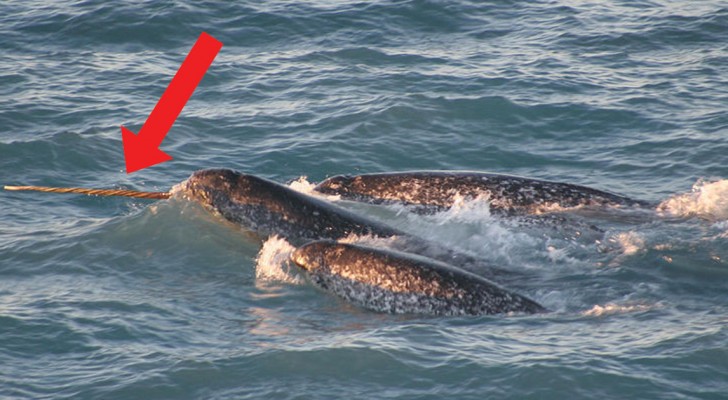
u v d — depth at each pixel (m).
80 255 49.91
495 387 35.91
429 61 83.88
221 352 39.06
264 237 51.91
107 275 47.91
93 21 92.62
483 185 57.12
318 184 59.06
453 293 43.94
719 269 47.62
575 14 96.19
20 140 66.31
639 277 47.00
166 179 61.53
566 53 85.50
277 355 38.47
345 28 92.38
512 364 37.28
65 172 62.44
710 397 35.03
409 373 36.97
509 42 89.12
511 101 73.62
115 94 76.88
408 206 56.69
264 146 66.75
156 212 53.91
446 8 97.00
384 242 50.47
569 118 71.06
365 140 67.56
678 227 53.16
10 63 83.25
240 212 52.56
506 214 55.62
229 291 46.28
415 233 53.44
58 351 39.38
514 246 51.44
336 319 43.19
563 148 66.62
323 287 46.22
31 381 37.00
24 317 42.19
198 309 43.97
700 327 40.38
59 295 45.06
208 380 36.84
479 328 41.44
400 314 44.03
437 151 66.25
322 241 47.22
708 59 82.69
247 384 36.56
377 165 64.12
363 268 45.34
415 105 72.94
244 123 70.88
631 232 52.41
